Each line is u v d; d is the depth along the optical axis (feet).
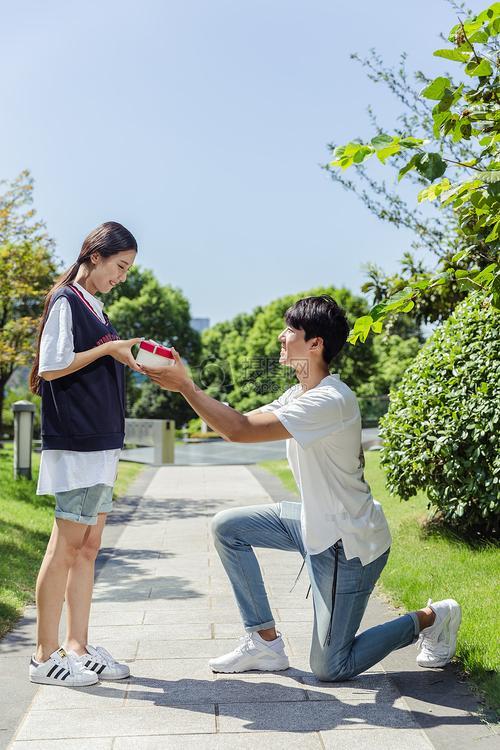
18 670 12.25
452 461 19.72
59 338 11.25
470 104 10.48
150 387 120.57
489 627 13.35
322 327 11.20
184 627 14.80
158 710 10.55
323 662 11.34
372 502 11.27
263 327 162.61
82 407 11.44
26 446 35.60
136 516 31.09
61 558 11.59
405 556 20.06
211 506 34.35
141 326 155.74
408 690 11.25
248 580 11.99
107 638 14.05
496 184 9.38
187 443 80.94
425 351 22.47
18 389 116.67
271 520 12.04
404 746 9.41
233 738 9.65
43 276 54.03
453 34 10.52
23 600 16.65
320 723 10.11
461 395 20.08
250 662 12.07
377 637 11.40
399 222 29.99
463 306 21.89
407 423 21.17
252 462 61.11
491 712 10.41
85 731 9.85
